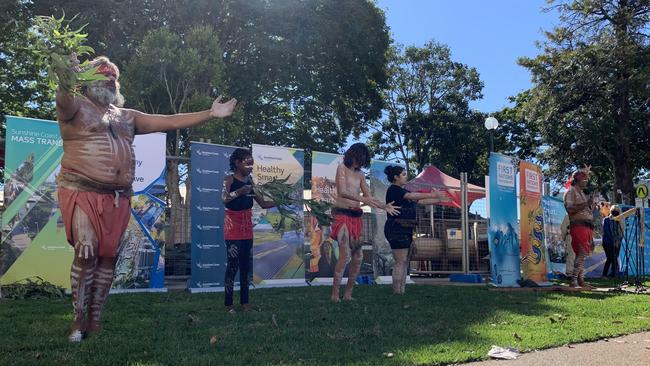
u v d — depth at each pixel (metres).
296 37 23.61
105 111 4.79
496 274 10.41
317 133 28.89
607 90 30.59
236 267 6.64
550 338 5.08
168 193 11.66
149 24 22.28
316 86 26.06
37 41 4.08
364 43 26.02
